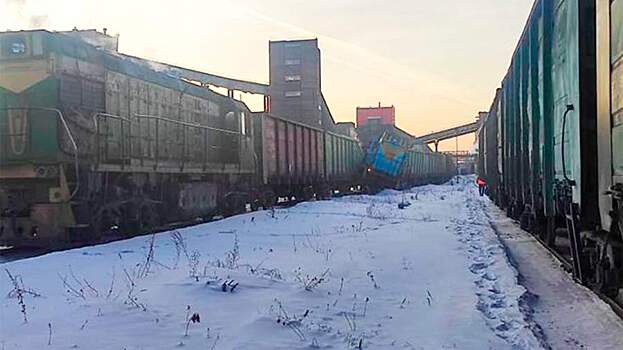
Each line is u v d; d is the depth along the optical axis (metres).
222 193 23.95
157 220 18.16
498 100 27.53
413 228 18.25
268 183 29.98
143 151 17.62
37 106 14.06
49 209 13.98
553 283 9.92
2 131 14.16
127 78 17.17
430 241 14.87
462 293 8.82
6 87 14.20
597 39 7.48
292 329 6.43
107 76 16.11
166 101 19.50
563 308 8.14
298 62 69.69
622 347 6.32
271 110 70.12
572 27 8.73
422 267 10.95
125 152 16.53
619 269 7.45
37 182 14.18
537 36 12.95
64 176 14.08
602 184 7.30
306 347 5.90
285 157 33.16
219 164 23.16
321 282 9.00
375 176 53.16
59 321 6.39
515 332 6.73
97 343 5.67
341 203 32.00
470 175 134.75
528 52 14.18
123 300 7.26
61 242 14.17
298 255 11.89
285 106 70.12
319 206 28.91
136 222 16.84
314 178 39.41
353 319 7.15
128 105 17.11
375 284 9.18
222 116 24.52
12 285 8.39
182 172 20.00
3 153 14.15
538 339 6.41
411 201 35.47
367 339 6.37
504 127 23.33
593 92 8.19
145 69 18.64
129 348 5.56
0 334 5.94
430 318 7.37
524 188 15.70
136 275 9.01
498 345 6.25
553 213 11.22
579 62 8.24
